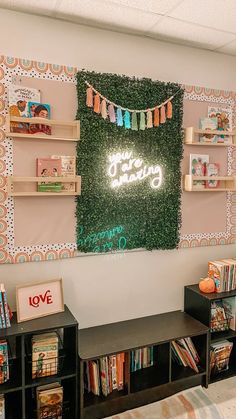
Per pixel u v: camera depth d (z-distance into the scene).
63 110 2.38
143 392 2.32
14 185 2.26
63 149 2.39
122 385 2.32
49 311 2.23
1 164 2.23
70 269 2.51
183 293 2.96
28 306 2.16
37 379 2.06
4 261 2.29
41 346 2.08
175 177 2.79
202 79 2.88
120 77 2.50
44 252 2.40
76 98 2.41
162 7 2.15
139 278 2.77
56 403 2.12
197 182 2.84
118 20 2.35
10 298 2.33
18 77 2.23
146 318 2.77
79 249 2.50
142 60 2.63
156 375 2.48
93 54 2.46
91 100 2.42
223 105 2.97
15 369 2.17
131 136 2.58
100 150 2.48
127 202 2.61
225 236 3.11
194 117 2.84
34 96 2.28
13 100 2.21
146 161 2.65
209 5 2.13
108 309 2.66
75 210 2.47
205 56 2.88
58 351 2.24
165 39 2.67
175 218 2.82
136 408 2.30
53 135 2.35
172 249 2.87
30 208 2.34
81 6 2.15
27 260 2.35
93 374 2.24
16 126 2.23
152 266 2.81
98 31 2.46
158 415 2.23
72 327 2.13
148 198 2.69
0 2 2.12
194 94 2.83
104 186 2.51
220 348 2.69
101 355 2.15
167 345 2.43
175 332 2.49
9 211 2.28
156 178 2.70
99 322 2.64
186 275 2.97
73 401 2.18
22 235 2.33
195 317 2.79
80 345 2.28
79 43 2.41
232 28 2.46
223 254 3.13
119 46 2.54
